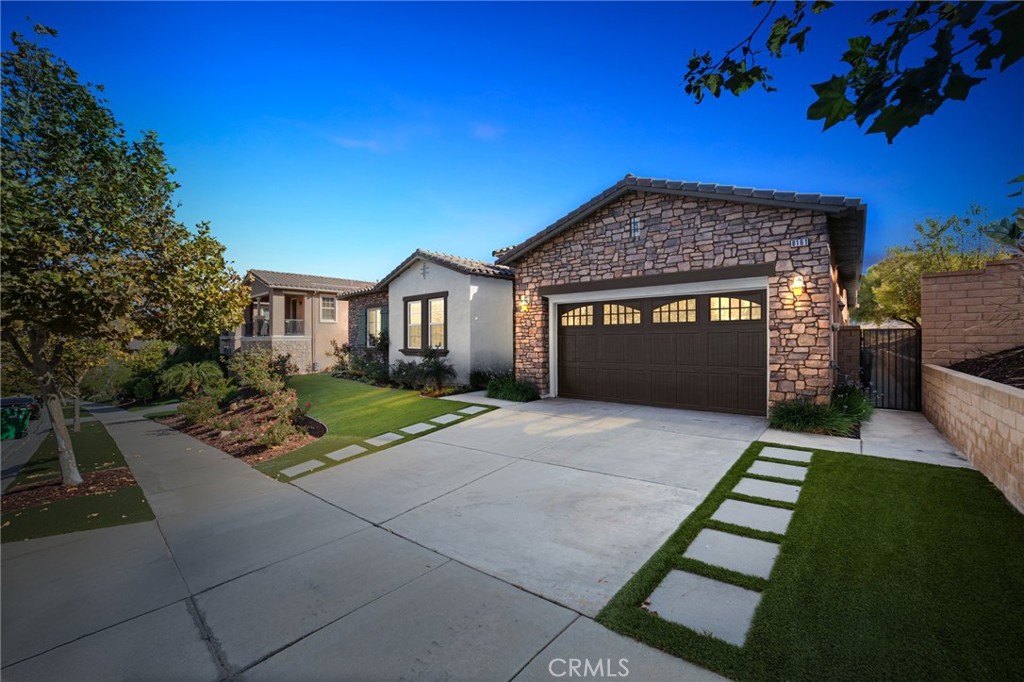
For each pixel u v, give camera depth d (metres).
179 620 3.45
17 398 21.17
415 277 15.63
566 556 4.00
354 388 15.45
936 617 2.82
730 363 8.92
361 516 5.30
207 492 6.82
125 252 6.94
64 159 6.45
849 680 2.41
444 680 2.65
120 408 23.09
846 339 10.28
